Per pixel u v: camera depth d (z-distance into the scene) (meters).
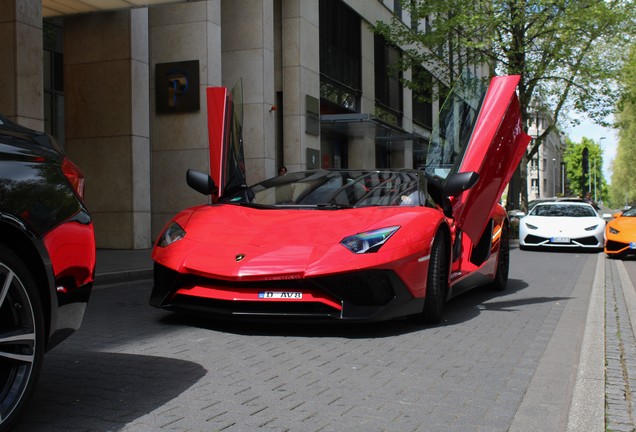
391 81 26.73
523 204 24.42
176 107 14.21
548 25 21.11
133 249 12.74
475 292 7.57
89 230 2.90
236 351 4.14
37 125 9.88
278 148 18.06
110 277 8.07
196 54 14.08
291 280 4.43
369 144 24.47
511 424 2.84
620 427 2.81
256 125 15.69
